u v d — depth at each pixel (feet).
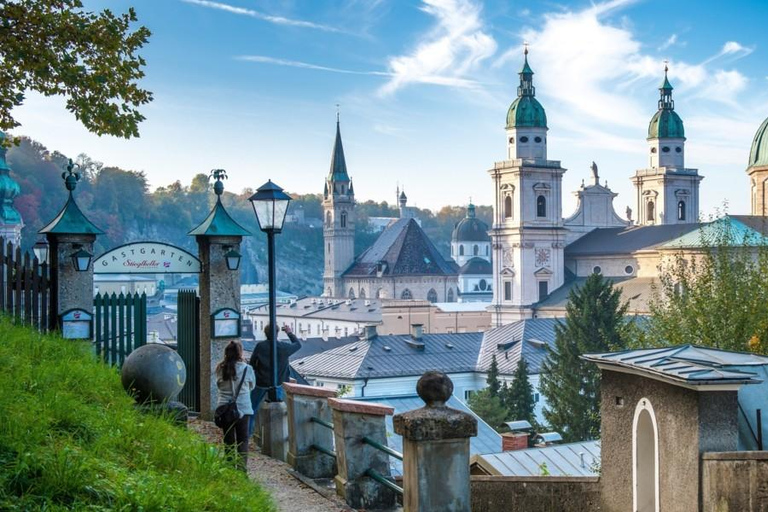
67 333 57.57
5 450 26.35
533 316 455.22
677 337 111.75
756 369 40.73
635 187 522.06
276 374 53.16
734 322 107.96
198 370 61.62
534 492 46.16
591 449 90.53
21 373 36.29
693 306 112.06
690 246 326.24
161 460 31.22
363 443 42.22
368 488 42.01
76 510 24.16
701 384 33.06
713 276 116.26
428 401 32.07
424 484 31.07
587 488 42.91
